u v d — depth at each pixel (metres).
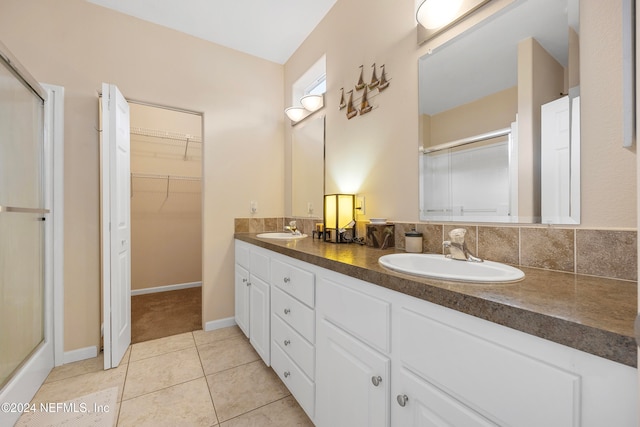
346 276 1.05
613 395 0.45
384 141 1.62
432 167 1.36
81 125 1.89
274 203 2.70
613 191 0.82
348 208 1.79
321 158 2.21
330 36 2.09
